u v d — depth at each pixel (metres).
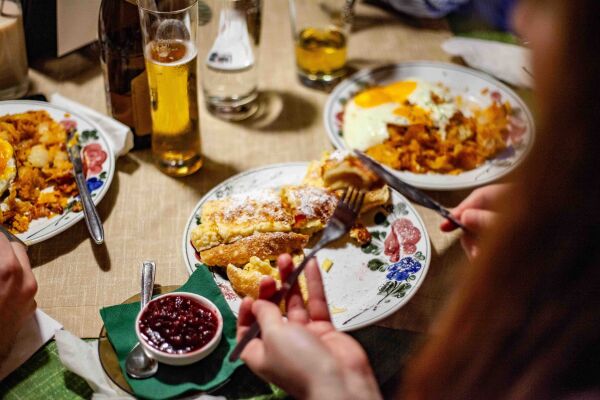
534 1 0.55
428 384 0.71
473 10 1.83
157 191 1.30
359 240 1.17
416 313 1.10
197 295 1.01
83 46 1.62
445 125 1.39
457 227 1.17
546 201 0.57
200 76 1.55
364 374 0.85
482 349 0.67
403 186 1.22
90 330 1.04
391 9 1.87
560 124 0.54
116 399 0.90
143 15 1.13
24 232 1.15
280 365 0.83
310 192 1.21
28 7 1.51
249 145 1.43
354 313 1.05
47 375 0.96
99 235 1.15
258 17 1.42
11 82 1.46
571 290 0.60
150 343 0.95
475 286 0.65
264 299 0.94
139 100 1.31
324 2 1.54
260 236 1.13
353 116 1.45
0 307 0.94
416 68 1.60
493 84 1.55
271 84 1.61
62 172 1.25
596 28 0.51
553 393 0.65
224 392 0.95
